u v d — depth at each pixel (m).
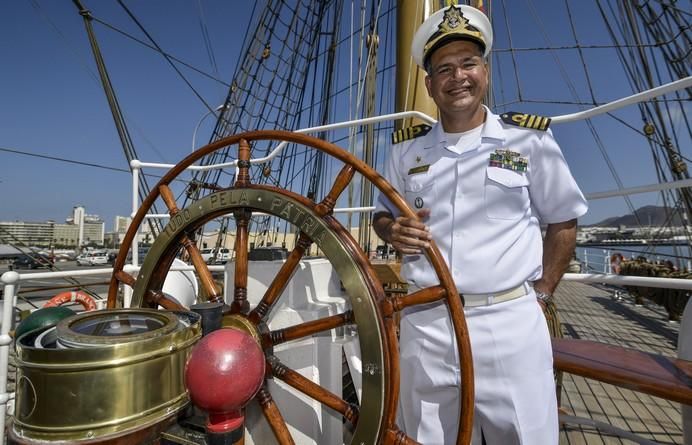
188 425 1.15
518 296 1.25
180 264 2.99
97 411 1.00
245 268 1.46
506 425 1.20
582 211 1.28
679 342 1.72
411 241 1.13
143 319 1.28
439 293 1.12
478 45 1.28
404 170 1.48
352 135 4.35
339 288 1.77
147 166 2.69
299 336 1.32
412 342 1.36
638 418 2.33
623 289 8.19
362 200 4.75
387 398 1.14
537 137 1.29
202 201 1.55
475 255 1.25
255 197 1.41
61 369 0.99
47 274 1.91
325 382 1.50
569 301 7.56
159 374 1.09
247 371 0.97
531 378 1.20
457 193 1.32
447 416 1.30
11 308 1.74
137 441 1.04
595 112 1.74
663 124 4.18
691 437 1.66
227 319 1.37
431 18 1.38
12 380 3.23
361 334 1.18
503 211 1.28
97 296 4.33
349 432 1.63
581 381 2.90
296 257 1.34
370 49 4.84
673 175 3.90
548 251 1.33
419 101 3.20
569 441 2.01
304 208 1.31
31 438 1.02
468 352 1.08
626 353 1.69
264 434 1.46
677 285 1.52
